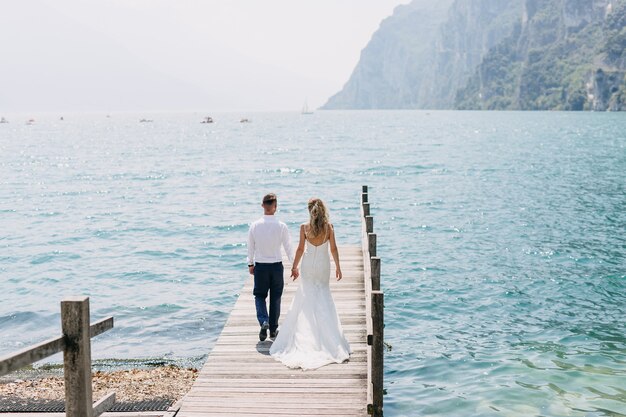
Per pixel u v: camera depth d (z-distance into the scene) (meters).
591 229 24.44
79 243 23.73
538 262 19.30
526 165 50.75
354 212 30.03
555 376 10.74
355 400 7.32
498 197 33.59
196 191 38.91
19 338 13.62
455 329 13.49
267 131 136.75
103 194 38.03
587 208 29.48
